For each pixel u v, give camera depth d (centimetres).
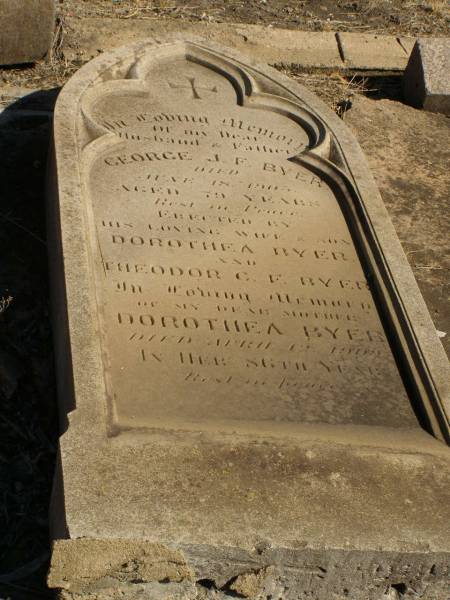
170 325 191
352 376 189
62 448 166
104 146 228
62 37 298
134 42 262
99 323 188
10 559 180
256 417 179
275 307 199
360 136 285
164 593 160
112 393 177
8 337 218
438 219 261
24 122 276
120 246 205
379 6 349
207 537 157
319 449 172
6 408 204
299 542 158
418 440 179
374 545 159
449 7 355
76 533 155
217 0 337
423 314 200
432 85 295
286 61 310
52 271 221
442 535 162
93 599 157
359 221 221
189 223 214
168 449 168
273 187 228
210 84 259
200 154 234
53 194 227
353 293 206
